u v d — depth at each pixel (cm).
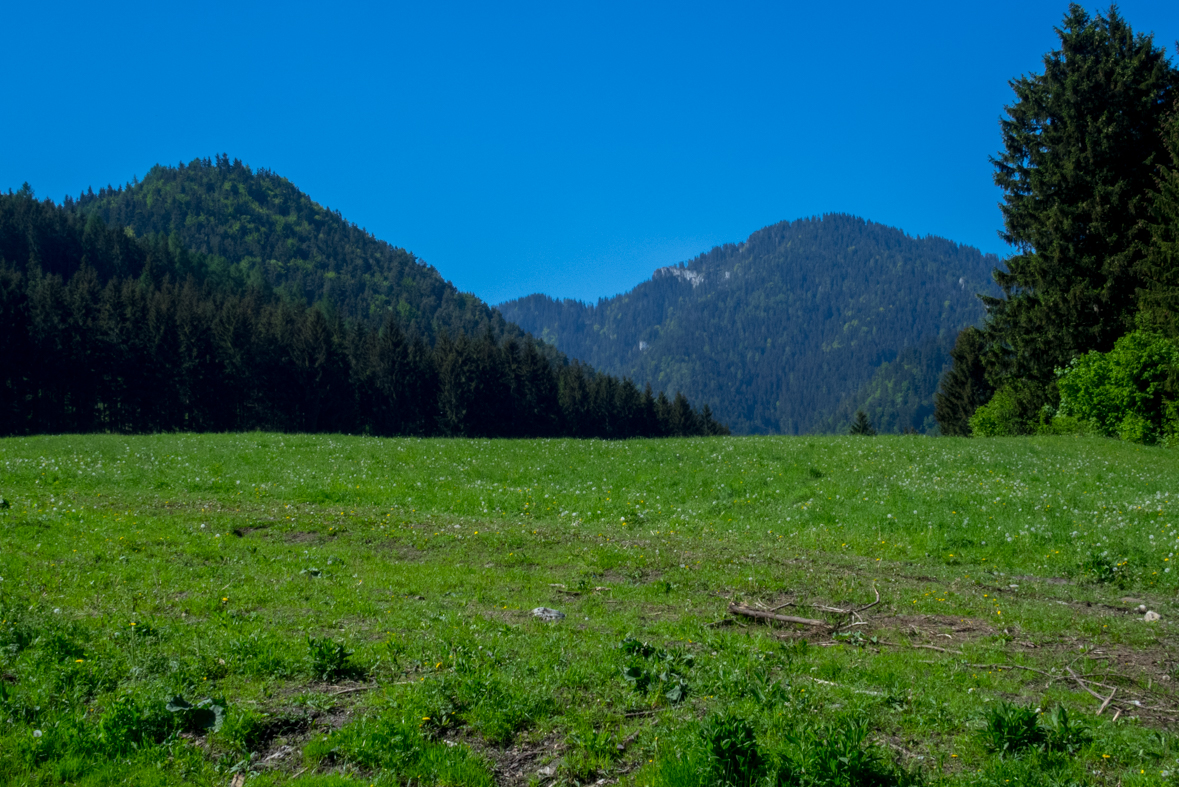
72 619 830
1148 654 866
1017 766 549
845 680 743
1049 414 4444
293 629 853
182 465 2377
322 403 8906
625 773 562
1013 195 4872
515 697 655
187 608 914
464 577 1169
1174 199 3681
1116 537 1472
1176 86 4134
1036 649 880
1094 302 4222
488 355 10238
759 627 951
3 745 550
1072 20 4578
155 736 588
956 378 7162
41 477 2112
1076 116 4425
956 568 1353
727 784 522
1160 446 3231
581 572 1238
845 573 1266
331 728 608
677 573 1229
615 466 2452
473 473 2372
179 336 8125
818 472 2286
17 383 7556
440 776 544
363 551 1347
